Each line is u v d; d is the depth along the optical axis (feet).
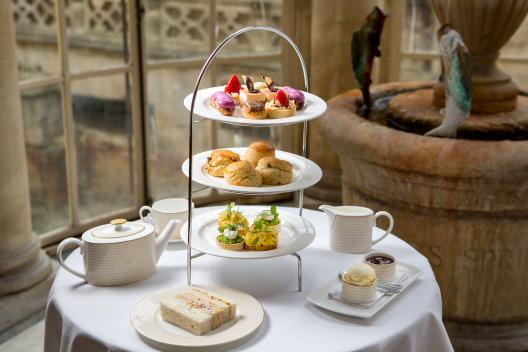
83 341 5.94
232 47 13.74
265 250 6.52
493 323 9.69
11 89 10.10
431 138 8.88
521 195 8.81
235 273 6.97
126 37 12.74
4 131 10.13
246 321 6.00
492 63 10.33
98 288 6.63
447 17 10.00
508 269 9.32
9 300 10.54
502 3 9.56
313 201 14.51
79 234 12.92
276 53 14.15
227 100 6.59
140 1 12.67
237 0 13.50
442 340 6.40
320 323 6.08
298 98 6.92
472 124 9.75
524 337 9.67
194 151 13.97
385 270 6.70
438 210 9.22
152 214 7.66
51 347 6.59
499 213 9.05
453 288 9.51
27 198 10.77
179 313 5.86
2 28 9.78
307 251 7.47
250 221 7.48
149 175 13.65
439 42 8.91
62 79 12.08
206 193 14.28
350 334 5.91
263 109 6.53
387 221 9.75
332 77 13.93
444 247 9.34
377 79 14.48
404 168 8.93
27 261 10.77
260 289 6.67
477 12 9.67
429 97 11.00
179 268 7.07
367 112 10.93
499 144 8.59
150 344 5.73
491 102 10.11
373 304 6.29
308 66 14.49
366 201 9.96
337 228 7.39
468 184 8.75
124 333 5.91
